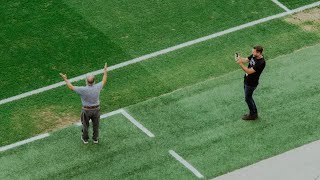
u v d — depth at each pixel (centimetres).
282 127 6059
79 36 7262
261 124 6094
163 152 5772
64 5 7700
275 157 5694
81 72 6788
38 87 6562
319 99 6419
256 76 5797
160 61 6975
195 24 7525
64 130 6025
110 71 6812
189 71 6838
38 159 5688
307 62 6962
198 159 5684
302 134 5975
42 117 6188
